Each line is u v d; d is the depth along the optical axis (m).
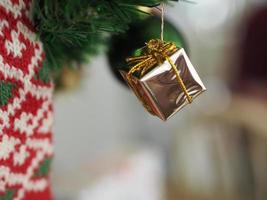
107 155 0.99
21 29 0.28
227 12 1.44
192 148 1.06
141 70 0.28
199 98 1.31
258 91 0.91
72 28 0.29
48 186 0.33
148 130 1.41
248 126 0.88
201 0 1.34
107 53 0.33
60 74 0.37
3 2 0.27
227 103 1.09
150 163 1.00
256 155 0.87
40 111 0.30
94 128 1.06
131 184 0.84
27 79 0.29
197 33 1.48
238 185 0.91
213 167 0.97
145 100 0.28
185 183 1.09
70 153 0.92
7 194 0.30
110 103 1.18
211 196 0.97
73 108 0.93
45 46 0.31
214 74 1.47
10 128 0.29
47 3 0.28
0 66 0.27
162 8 0.30
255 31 0.90
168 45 0.29
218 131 0.95
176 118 1.38
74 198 0.71
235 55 1.06
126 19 0.29
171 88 0.28
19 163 0.30
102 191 0.76
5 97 0.28
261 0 1.23
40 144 0.31
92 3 0.28
